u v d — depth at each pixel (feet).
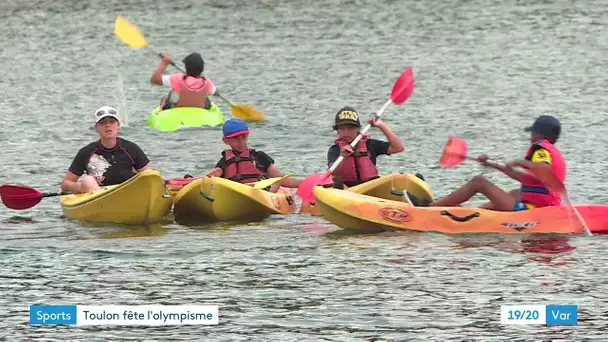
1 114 230.48
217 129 209.26
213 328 91.20
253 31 390.21
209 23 414.82
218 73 295.69
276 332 89.92
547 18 403.75
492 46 337.72
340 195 126.31
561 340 87.71
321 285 102.73
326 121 219.00
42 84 280.72
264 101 248.52
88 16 444.96
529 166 120.47
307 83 274.57
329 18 423.23
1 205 146.00
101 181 137.49
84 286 103.40
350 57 322.14
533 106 230.68
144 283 104.12
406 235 122.62
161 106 219.82
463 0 469.16
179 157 181.37
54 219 137.18
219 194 132.77
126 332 90.99
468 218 123.03
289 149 187.32
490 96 246.06
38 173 167.84
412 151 183.32
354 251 115.34
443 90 256.93
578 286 101.14
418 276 105.09
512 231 121.90
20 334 90.74
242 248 117.80
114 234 126.82
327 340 87.81
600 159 171.32
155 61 330.34
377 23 407.03
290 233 125.70
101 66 320.09
